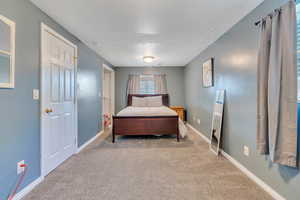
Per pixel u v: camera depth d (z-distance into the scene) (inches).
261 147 65.8
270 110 60.7
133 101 214.8
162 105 223.8
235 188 70.4
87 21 88.0
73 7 74.1
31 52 70.3
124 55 165.3
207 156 106.5
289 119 55.1
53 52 86.7
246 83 83.3
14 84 61.5
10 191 60.4
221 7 75.5
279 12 58.1
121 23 90.9
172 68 233.5
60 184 73.4
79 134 117.8
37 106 74.4
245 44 84.0
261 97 65.7
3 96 57.4
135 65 222.5
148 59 172.2
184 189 69.7
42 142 77.3
